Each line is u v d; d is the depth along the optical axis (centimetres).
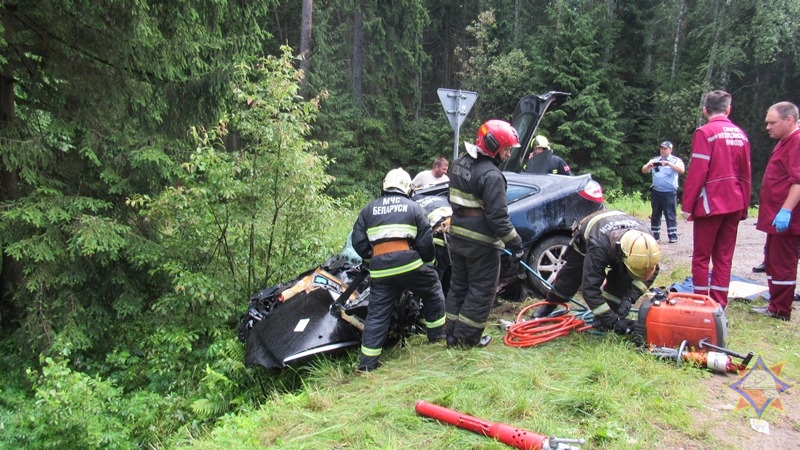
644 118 2525
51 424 400
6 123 573
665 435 286
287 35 2284
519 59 2308
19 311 629
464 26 2728
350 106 2152
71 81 603
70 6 568
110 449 398
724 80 2325
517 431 278
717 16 2327
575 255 445
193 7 618
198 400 443
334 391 373
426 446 287
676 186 843
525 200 545
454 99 778
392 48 2211
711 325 361
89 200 582
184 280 525
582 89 2252
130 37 586
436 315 434
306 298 478
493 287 405
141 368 536
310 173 567
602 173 2172
